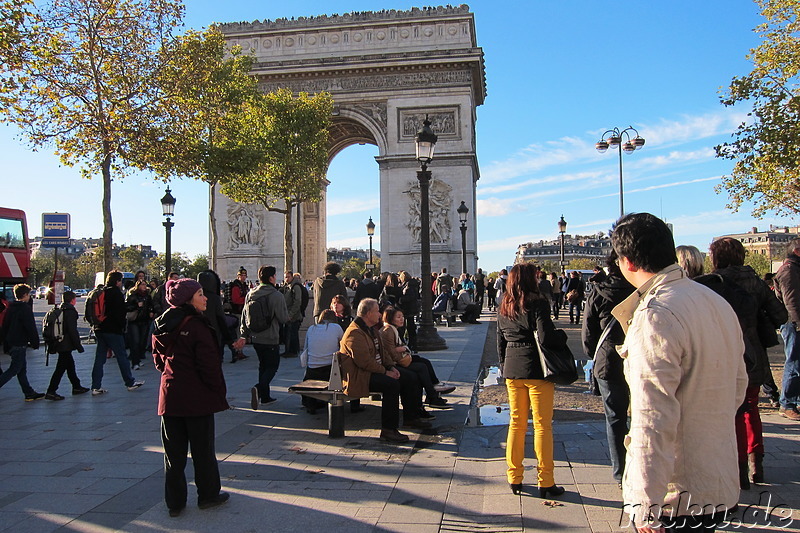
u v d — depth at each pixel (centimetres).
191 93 3503
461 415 1303
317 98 5000
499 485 861
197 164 3641
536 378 800
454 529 714
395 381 1132
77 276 18712
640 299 446
